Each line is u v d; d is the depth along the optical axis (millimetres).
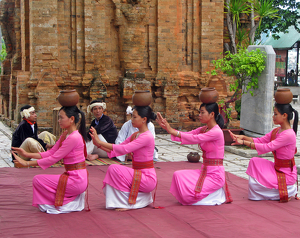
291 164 5117
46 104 11156
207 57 12703
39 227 3967
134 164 4699
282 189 5020
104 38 11805
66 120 4395
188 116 12797
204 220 4266
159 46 12281
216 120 4918
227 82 13008
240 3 13414
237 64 9383
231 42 13672
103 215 4379
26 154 4340
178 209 4656
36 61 11133
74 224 4074
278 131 5195
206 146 4832
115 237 3738
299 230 4008
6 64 14805
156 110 12398
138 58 12016
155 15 12266
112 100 12312
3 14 14492
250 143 5039
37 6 11008
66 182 4363
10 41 14812
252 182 5121
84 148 4562
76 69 11680
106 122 7930
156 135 11820
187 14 12594
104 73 11852
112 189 4582
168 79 12391
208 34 12648
